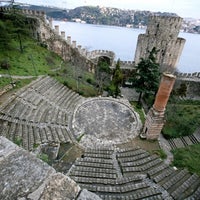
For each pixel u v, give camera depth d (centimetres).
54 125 2442
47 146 2033
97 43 9875
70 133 2455
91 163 1839
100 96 3434
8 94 2514
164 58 4644
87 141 2370
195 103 4075
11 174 335
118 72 3588
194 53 13350
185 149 2395
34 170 346
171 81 2141
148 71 3384
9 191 311
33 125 2248
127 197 1370
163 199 1445
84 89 3528
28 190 315
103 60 4888
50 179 335
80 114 2877
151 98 3697
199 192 1508
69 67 4019
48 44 4412
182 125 2889
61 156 2008
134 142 2467
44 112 2572
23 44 3984
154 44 4509
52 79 3275
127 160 1966
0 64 3041
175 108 3356
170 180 1650
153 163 1894
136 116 2948
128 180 1608
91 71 4606
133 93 4197
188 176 1750
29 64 3472
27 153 377
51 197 310
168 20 4100
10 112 2217
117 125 2739
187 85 4409
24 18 3991
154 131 2456
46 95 2850
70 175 1634
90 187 1434
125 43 11444
